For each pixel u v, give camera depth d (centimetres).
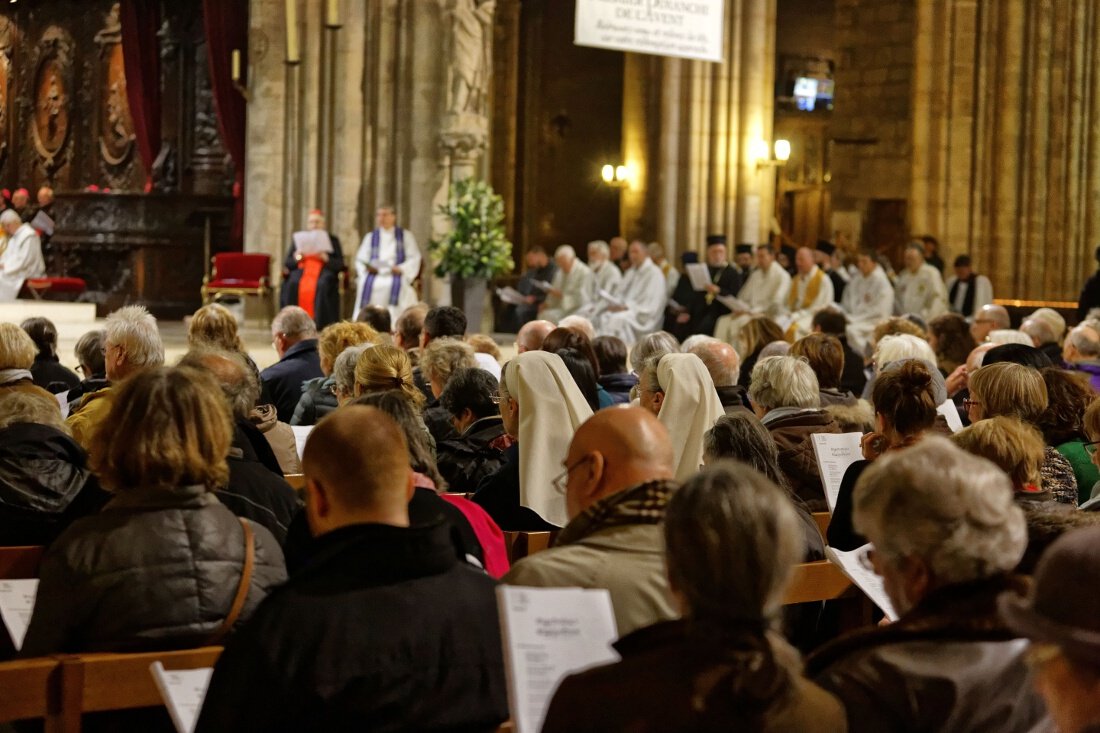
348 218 1995
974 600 294
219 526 380
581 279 2120
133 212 2289
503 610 291
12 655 510
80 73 2661
